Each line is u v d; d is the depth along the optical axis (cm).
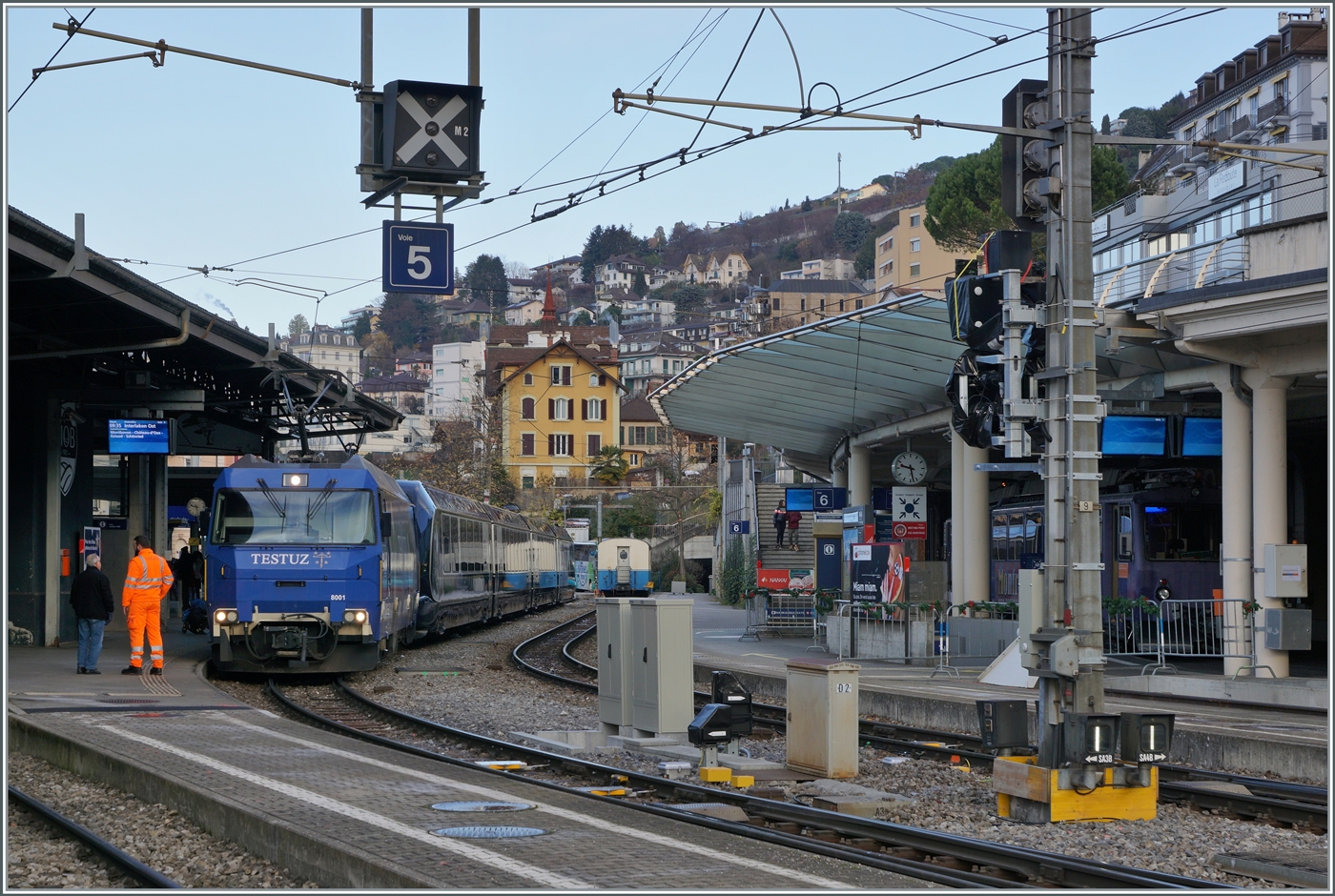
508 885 673
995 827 1023
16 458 2317
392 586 2278
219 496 2098
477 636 3600
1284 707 1762
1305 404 2511
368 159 1388
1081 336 1052
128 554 2878
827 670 1244
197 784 977
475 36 1412
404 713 1720
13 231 1585
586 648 3303
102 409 2488
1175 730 1408
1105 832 999
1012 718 1081
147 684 1761
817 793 1130
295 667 2072
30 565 2312
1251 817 1085
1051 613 1058
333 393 3000
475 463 8312
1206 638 2175
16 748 1329
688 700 1395
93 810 1020
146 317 2056
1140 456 2258
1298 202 2916
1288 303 1847
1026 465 1088
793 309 14212
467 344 16725
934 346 2292
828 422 3588
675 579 8306
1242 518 2089
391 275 1445
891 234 12075
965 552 2920
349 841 775
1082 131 1061
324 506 2108
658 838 804
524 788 980
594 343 11694
